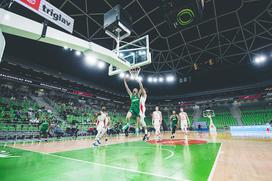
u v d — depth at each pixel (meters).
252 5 15.56
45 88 23.00
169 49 22.70
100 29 17.14
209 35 19.75
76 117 22.23
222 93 32.72
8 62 17.47
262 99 32.03
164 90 35.53
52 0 13.52
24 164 3.39
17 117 15.74
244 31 19.23
